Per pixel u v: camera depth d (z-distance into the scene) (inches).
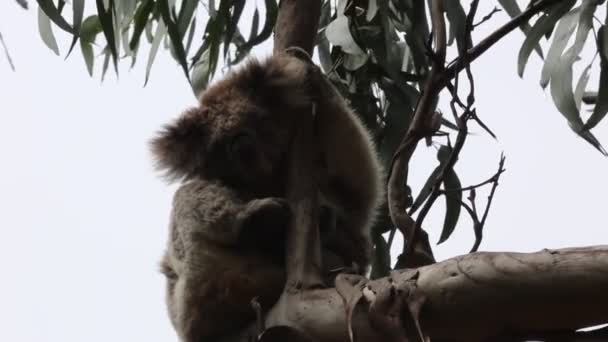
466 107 250.1
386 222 329.7
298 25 282.4
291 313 203.9
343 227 286.5
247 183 295.1
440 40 262.8
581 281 162.9
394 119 331.3
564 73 292.2
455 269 175.8
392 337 177.6
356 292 189.0
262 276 258.8
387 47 331.9
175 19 331.6
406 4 344.8
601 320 165.8
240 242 265.0
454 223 306.3
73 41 307.0
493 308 171.6
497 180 243.4
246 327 262.5
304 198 231.8
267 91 297.6
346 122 279.1
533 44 302.4
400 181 249.9
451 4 328.5
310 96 275.3
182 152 315.0
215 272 262.7
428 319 177.6
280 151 293.3
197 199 273.9
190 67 346.9
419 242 236.4
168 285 301.9
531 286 167.0
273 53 293.6
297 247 220.7
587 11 293.6
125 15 350.3
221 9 335.6
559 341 171.0
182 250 274.5
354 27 331.9
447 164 244.7
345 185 288.7
